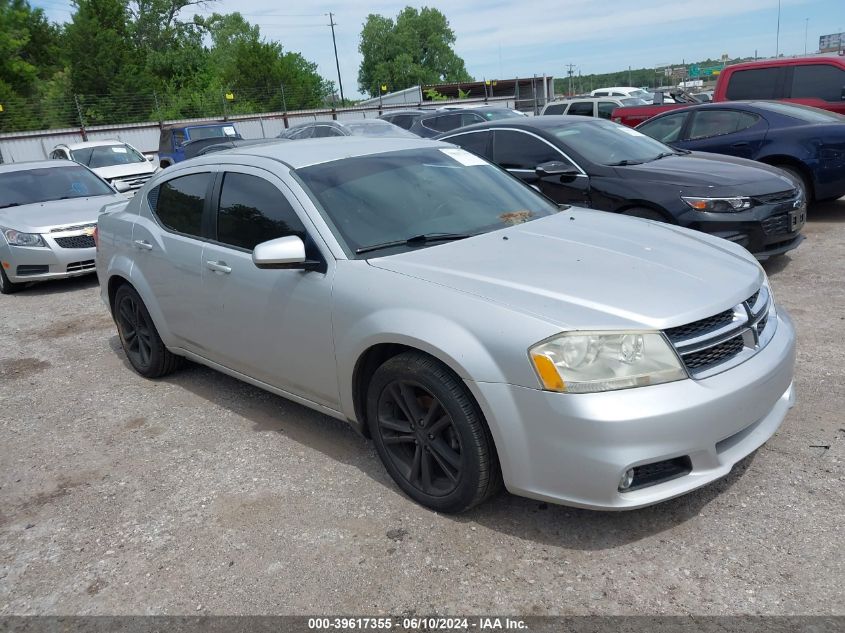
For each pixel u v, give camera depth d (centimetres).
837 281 598
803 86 1045
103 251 510
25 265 813
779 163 848
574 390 252
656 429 249
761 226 586
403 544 288
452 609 251
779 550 266
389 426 316
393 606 255
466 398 278
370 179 374
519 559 274
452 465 293
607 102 1772
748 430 286
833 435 341
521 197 407
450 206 371
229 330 395
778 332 306
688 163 663
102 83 4447
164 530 316
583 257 313
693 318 265
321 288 330
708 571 258
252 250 374
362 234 340
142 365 502
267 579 276
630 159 672
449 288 290
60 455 400
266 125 3366
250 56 5109
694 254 324
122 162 1684
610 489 252
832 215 877
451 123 1523
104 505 342
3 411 474
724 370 270
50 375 538
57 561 302
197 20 5906
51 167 976
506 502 311
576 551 276
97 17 5059
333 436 391
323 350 336
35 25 5438
